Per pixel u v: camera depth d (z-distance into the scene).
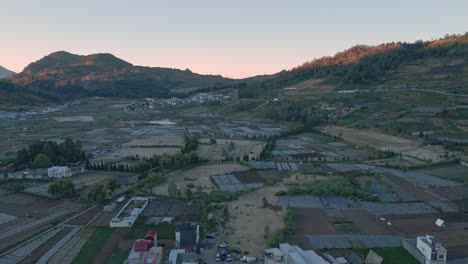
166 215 108.56
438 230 97.56
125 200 122.38
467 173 153.50
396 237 92.38
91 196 121.88
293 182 140.75
